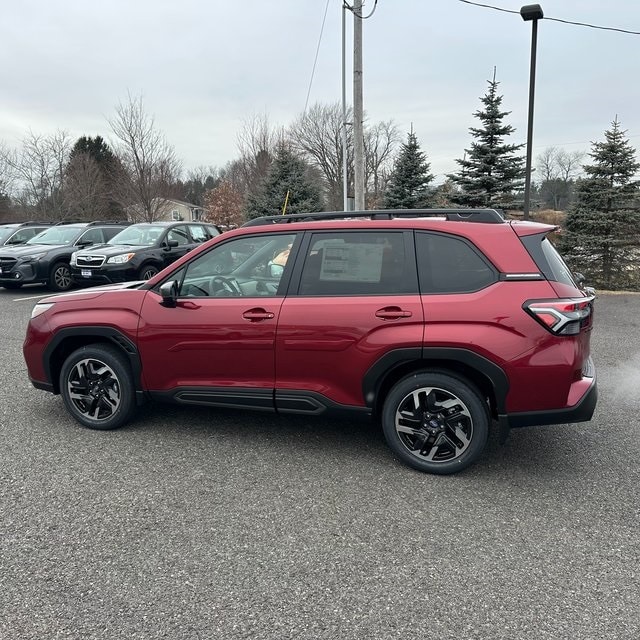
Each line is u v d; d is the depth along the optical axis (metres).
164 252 11.95
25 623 2.28
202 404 4.04
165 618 2.31
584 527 3.02
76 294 4.45
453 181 20.52
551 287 3.34
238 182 50.88
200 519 3.08
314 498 3.32
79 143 48.75
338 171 50.22
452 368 3.55
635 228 15.21
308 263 3.77
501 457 3.92
